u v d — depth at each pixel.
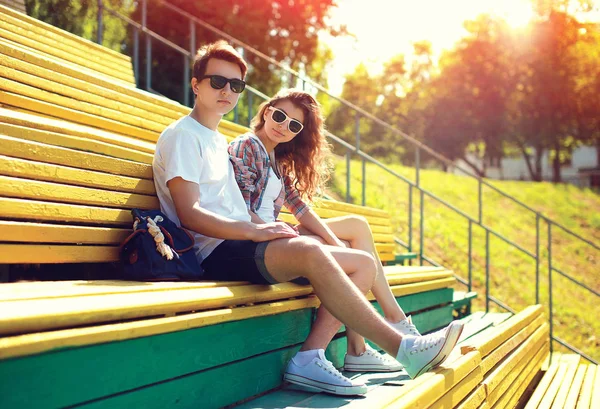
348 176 6.18
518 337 4.09
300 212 3.07
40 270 2.98
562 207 14.08
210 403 2.09
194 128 2.63
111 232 2.54
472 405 2.71
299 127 2.96
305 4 10.19
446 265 9.20
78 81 3.46
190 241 2.46
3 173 2.22
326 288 2.31
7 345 1.36
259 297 2.39
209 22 9.30
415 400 1.98
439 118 32.66
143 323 1.77
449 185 13.16
